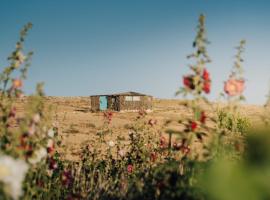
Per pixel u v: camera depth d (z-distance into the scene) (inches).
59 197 243.6
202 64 168.9
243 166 59.9
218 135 163.8
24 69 198.8
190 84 167.9
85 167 325.7
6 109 185.6
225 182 58.4
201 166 149.0
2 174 98.9
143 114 394.3
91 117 1553.9
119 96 2078.0
